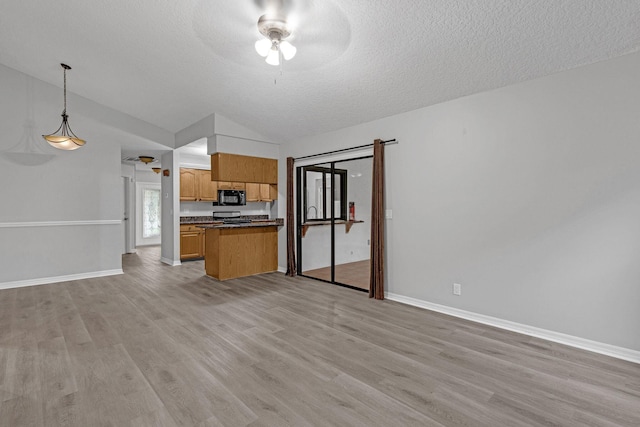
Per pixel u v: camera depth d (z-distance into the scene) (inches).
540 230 112.4
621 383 84.0
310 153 200.5
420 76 124.6
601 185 100.2
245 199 301.0
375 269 159.2
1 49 159.2
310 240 221.8
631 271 95.8
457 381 85.0
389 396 78.6
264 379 86.0
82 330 118.3
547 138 110.2
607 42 92.7
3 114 174.9
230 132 197.9
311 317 133.3
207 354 100.0
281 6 101.1
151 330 118.6
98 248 206.7
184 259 270.5
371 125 165.8
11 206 177.6
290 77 144.0
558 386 82.7
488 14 91.7
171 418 70.4
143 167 346.3
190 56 139.3
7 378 85.8
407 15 97.4
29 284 182.9
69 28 134.0
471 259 130.0
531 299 115.0
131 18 120.8
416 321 128.9
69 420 69.6
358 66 126.6
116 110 211.3
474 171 128.3
